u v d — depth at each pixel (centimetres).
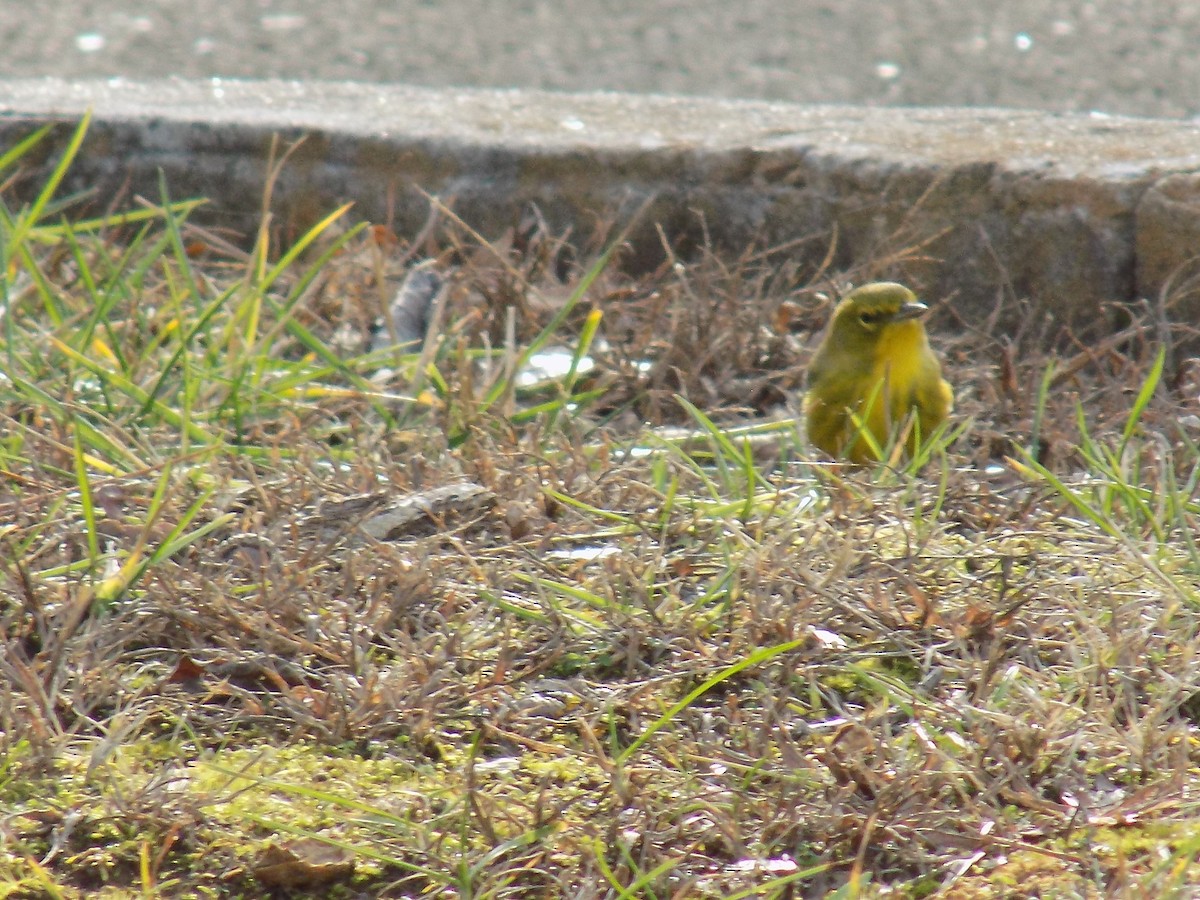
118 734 599
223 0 2822
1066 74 2250
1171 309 1141
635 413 1114
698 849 564
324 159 1423
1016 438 984
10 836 568
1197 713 639
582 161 1352
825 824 562
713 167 1316
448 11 2723
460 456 878
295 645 678
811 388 1051
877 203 1257
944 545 774
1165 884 511
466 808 565
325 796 568
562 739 632
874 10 2631
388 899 551
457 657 673
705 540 778
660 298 1169
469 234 1388
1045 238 1190
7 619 680
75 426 777
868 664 673
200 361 1026
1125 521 798
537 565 739
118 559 731
